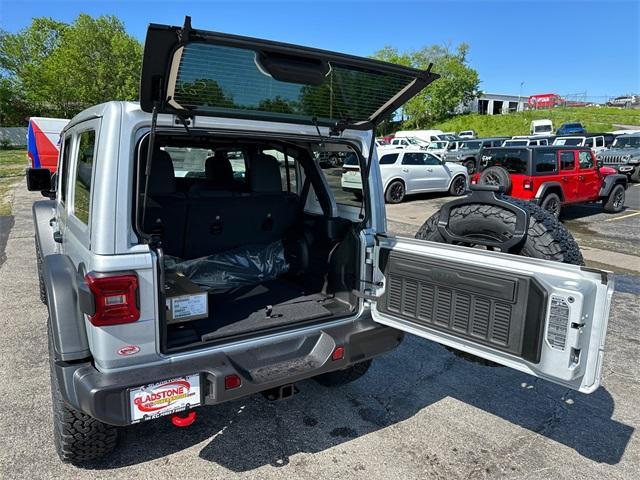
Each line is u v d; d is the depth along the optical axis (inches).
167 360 83.5
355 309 109.0
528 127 1961.1
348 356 100.2
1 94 1934.1
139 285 78.9
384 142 1376.7
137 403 77.9
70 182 113.7
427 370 144.1
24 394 122.5
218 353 88.8
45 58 2066.9
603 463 101.0
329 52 80.3
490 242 108.8
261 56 76.8
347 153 117.9
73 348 81.8
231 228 122.7
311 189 132.9
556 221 103.7
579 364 75.4
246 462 98.7
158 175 107.9
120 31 1969.7
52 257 94.0
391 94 96.8
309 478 94.2
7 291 206.1
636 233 370.9
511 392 131.5
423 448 105.1
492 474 96.7
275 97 89.0
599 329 74.4
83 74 1887.3
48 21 2174.0
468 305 89.8
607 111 2160.4
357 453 102.7
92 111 91.4
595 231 379.6
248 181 128.7
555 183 389.7
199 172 134.5
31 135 568.4
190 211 113.3
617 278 245.3
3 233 326.3
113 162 76.8
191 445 103.9
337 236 116.0
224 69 77.0
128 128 78.2
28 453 99.2
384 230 114.3
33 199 484.7
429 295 96.6
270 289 126.4
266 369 91.4
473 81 2340.1
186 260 119.7
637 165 719.7
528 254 102.5
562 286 75.8
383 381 136.7
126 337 78.8
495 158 403.2
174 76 73.4
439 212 118.2
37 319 174.4
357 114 101.5
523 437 110.0
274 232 132.0
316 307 111.7
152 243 81.0
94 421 88.3
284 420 114.9
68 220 110.0
